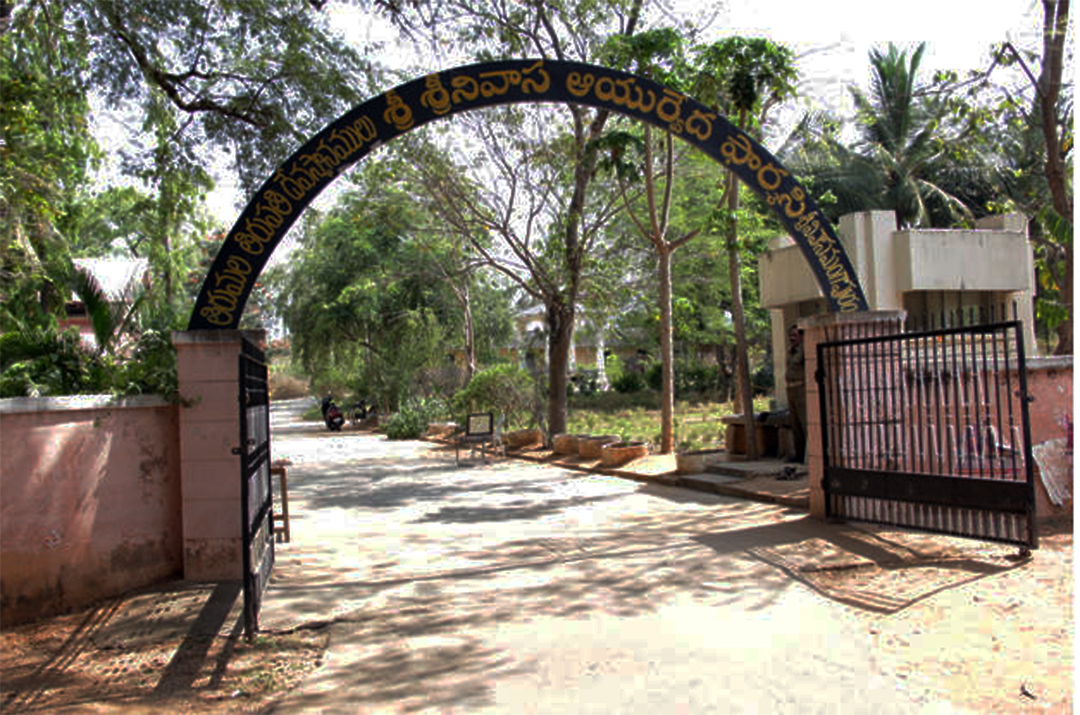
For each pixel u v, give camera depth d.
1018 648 4.66
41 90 10.87
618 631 5.20
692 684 4.33
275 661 4.85
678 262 20.05
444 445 21.36
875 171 23.66
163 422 6.65
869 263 11.86
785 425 12.17
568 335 17.20
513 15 13.87
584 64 7.94
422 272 23.16
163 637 5.27
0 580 5.45
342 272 31.14
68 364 7.05
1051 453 7.76
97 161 13.29
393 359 31.05
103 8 10.22
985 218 13.14
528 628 5.31
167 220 12.67
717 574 6.43
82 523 5.95
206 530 6.59
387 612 5.71
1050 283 10.96
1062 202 10.22
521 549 7.70
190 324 6.82
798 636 5.02
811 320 8.34
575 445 15.91
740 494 10.12
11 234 10.73
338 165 7.20
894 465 7.62
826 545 7.11
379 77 11.96
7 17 10.41
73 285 8.68
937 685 4.25
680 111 8.22
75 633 5.37
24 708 4.23
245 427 5.20
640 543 7.70
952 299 12.16
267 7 10.93
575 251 16.55
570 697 4.21
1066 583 5.69
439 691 4.35
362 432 30.06
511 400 20.77
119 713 4.16
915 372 7.55
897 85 23.41
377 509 10.73
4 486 5.48
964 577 6.02
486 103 7.71
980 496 6.57
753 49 11.57
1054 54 10.02
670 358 14.39
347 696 4.33
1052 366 7.81
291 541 8.42
